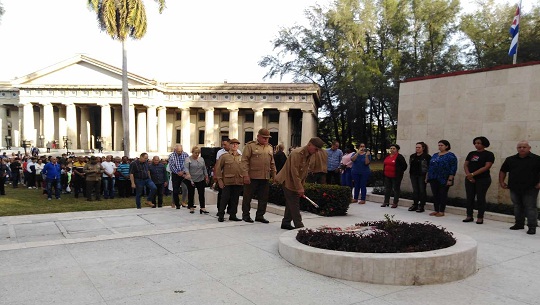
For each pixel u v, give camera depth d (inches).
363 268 171.6
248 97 2033.7
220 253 216.5
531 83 356.2
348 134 2071.9
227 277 175.8
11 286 160.4
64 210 464.4
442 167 360.5
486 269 196.2
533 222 287.3
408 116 471.2
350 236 195.3
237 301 147.6
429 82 447.2
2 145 2242.9
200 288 161.2
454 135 421.1
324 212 353.4
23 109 2027.6
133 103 1980.8
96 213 374.3
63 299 147.0
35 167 773.3
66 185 695.7
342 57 1740.9
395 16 1657.2
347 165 484.4
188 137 2091.5
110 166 624.7
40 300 145.8
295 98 1991.9
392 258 169.0
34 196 640.4
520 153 298.8
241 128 2226.9
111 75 2017.7
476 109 400.5
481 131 395.9
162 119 2068.2
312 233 210.7
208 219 340.8
